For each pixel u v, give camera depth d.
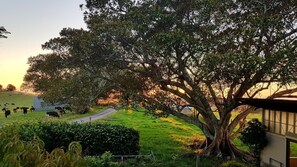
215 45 14.24
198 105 17.70
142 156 15.25
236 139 24.02
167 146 20.06
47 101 17.31
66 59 17.61
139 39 16.20
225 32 15.16
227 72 13.60
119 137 16.08
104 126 16.92
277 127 14.77
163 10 16.41
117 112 42.97
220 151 17.11
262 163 15.87
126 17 17.45
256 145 15.77
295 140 13.09
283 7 15.10
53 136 15.26
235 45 14.38
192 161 16.05
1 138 5.66
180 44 14.31
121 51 16.64
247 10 15.46
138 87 18.80
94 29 16.08
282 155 14.14
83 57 17.09
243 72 13.45
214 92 16.58
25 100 63.84
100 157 12.89
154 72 17.89
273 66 13.25
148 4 17.62
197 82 16.08
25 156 4.48
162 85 18.09
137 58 17.00
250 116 21.47
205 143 19.27
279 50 12.88
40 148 5.11
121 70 19.02
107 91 19.45
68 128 15.86
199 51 14.53
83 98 18.23
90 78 18.28
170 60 16.06
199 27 15.77
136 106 17.44
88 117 36.12
